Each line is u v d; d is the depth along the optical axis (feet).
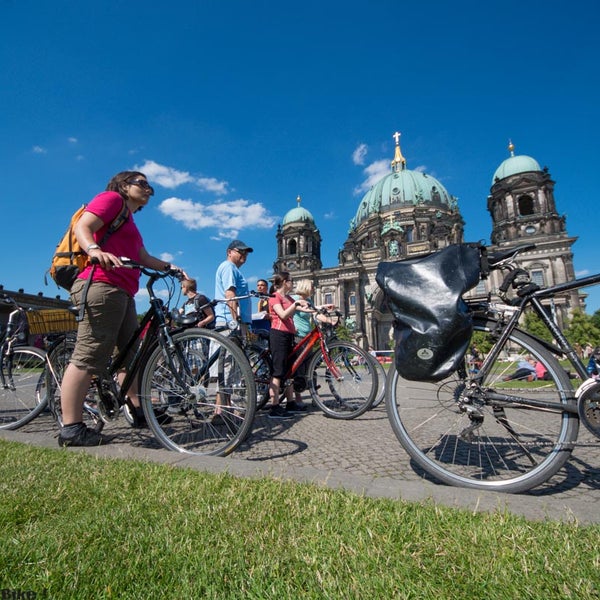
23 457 10.73
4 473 9.25
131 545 5.67
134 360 13.05
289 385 22.17
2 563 5.21
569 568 4.93
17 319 17.89
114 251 13.19
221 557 5.32
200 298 19.81
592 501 8.55
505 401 9.30
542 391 9.30
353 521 6.33
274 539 5.85
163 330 12.46
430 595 4.50
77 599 4.54
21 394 17.34
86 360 12.34
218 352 12.94
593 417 8.45
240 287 21.45
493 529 5.96
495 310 9.97
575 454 12.21
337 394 20.92
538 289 9.71
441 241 251.60
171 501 7.33
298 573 4.98
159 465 9.65
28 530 6.23
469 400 9.73
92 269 12.40
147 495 7.66
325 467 11.31
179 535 5.97
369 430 16.55
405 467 11.18
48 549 5.56
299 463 11.74
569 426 8.83
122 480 8.51
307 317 25.99
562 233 207.00
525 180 218.59
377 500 7.24
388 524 6.23
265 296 18.38
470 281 9.39
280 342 20.34
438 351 8.87
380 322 255.29
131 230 13.85
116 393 13.14
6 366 17.54
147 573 5.02
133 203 14.44
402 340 9.45
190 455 10.71
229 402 12.92
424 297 9.34
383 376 23.59
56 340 15.74
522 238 212.84
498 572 4.92
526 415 9.71
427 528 6.09
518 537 5.71
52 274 13.48
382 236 252.21
